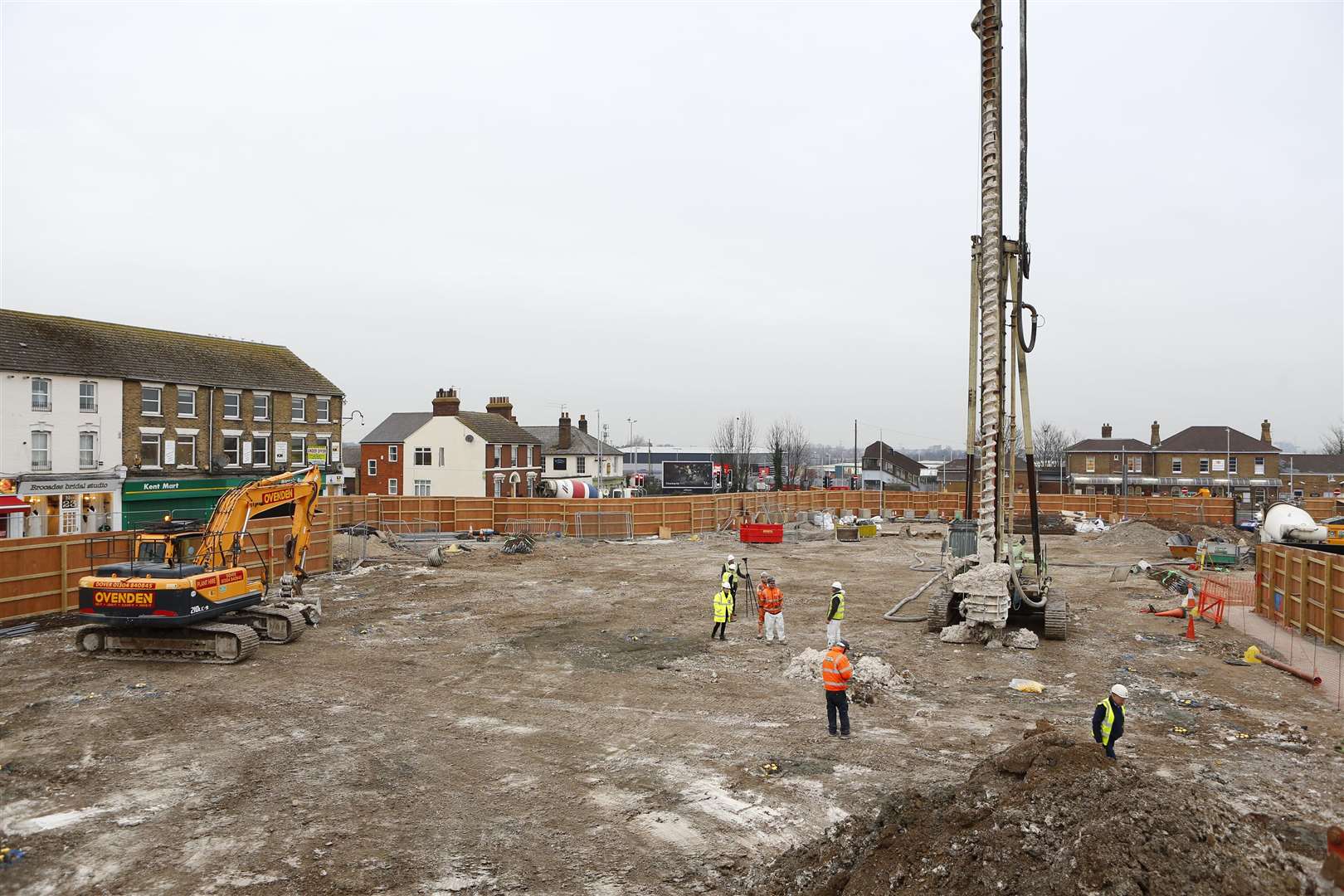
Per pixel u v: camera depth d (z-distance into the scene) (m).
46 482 34.91
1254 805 9.54
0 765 10.91
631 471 116.00
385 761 11.27
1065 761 8.09
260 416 46.72
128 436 38.91
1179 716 13.19
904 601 22.77
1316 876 6.83
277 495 21.28
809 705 13.91
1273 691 14.70
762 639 19.25
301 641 18.75
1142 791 7.43
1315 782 10.29
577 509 44.50
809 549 40.41
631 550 38.62
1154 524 44.53
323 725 12.77
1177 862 6.63
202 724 12.73
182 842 8.78
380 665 16.58
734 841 8.87
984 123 18.48
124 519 38.41
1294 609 20.19
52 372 35.53
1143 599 25.58
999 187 18.41
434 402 62.84
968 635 18.84
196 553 17.81
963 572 19.28
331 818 9.42
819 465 148.38
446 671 16.17
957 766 11.00
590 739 12.19
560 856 8.54
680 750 11.70
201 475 42.75
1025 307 18.67
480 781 10.57
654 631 20.22
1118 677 15.74
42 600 20.45
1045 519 53.94
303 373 50.81
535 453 71.31
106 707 13.56
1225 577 29.64
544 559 34.75
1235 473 80.06
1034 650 18.03
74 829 9.06
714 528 49.31
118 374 38.28
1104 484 82.62
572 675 15.90
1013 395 19.33
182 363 42.84
